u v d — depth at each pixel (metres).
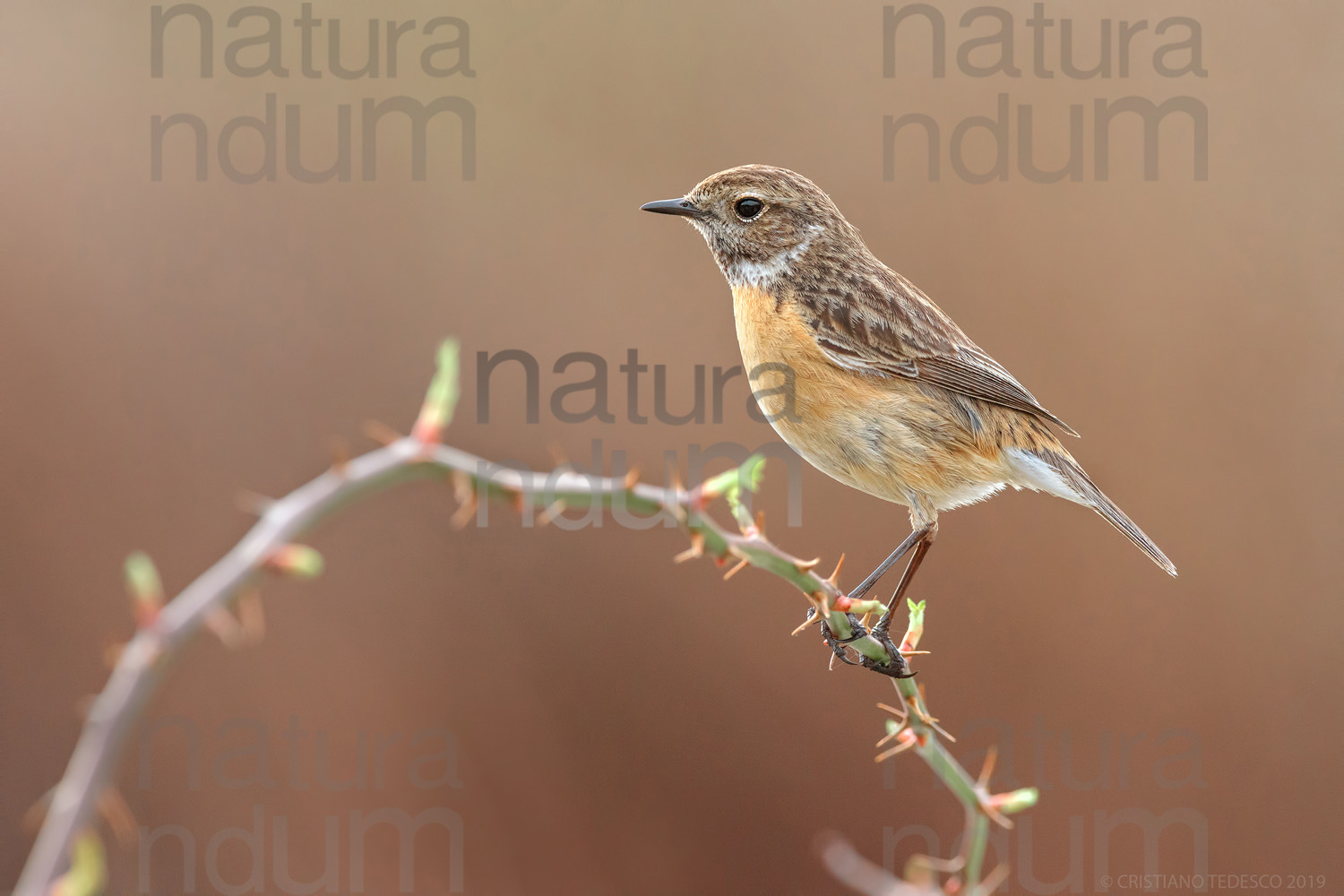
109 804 2.37
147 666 2.47
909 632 5.22
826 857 6.19
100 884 2.33
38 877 2.26
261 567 2.66
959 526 12.14
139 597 2.51
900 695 5.20
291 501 2.84
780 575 4.26
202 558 11.97
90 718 2.42
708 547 3.95
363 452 12.28
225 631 2.57
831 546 11.94
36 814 2.39
